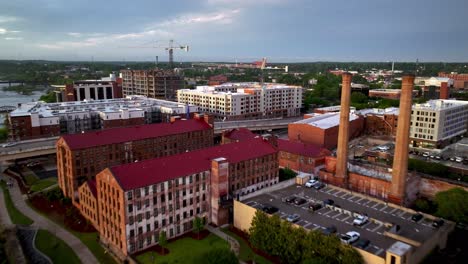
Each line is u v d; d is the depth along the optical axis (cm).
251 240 8225
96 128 19438
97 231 9469
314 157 13262
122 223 7981
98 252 8525
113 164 12019
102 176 8525
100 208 8862
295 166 13950
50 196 11388
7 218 10275
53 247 8681
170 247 8438
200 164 9550
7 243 8819
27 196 11800
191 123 14912
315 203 9594
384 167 13188
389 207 9575
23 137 17000
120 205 7931
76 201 10881
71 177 10944
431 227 8356
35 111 18725
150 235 8444
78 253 8450
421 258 7344
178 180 8812
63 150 11212
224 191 9681
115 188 8031
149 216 8350
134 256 8012
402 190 10562
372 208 9481
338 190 10825
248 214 9025
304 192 10612
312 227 8219
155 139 13225
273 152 11569
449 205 9438
